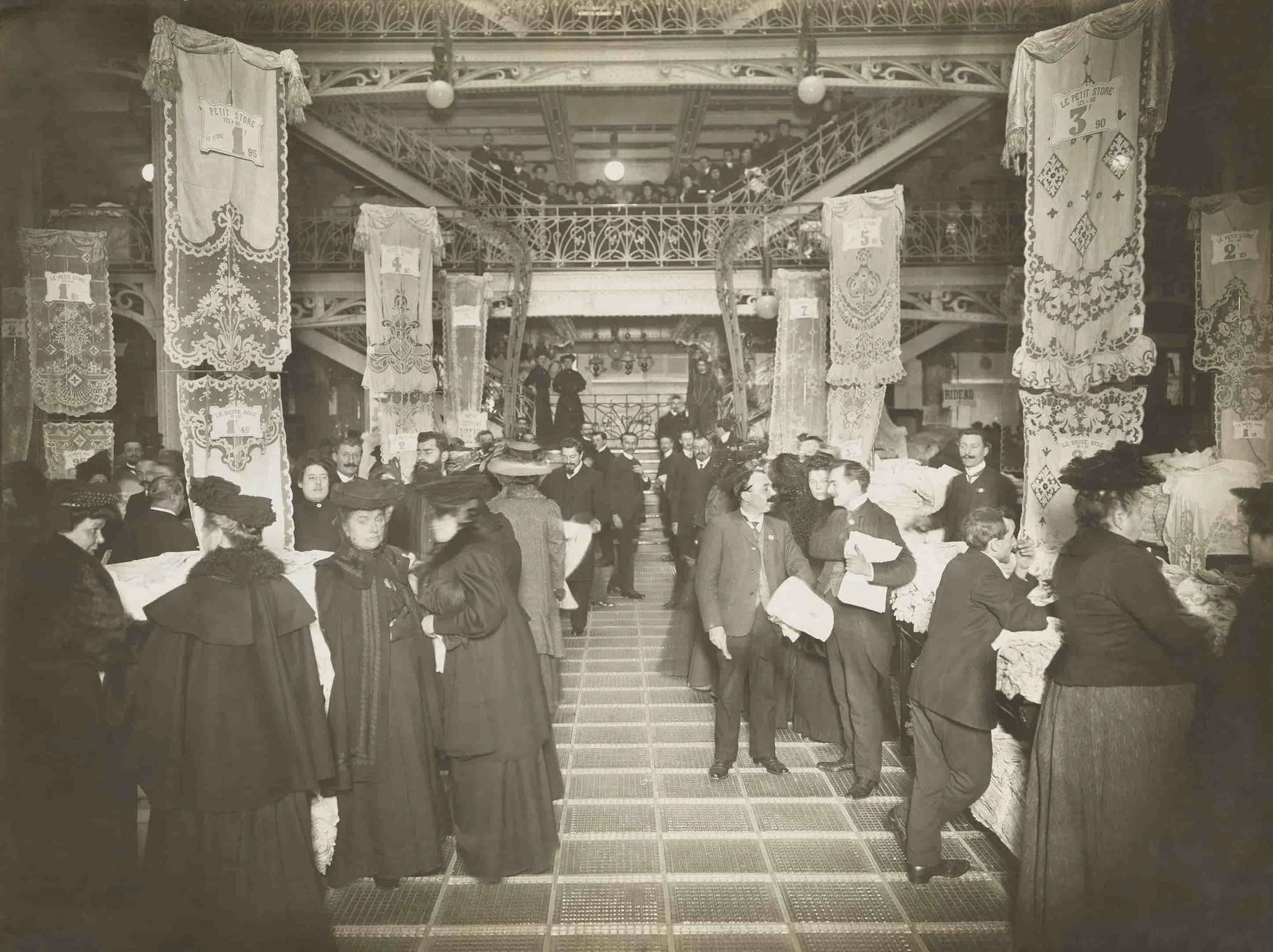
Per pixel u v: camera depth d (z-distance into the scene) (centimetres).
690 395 1581
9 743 298
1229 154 515
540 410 1536
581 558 805
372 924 335
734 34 1075
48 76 339
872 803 442
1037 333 488
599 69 1088
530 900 352
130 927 288
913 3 1039
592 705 604
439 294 1329
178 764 288
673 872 375
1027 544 395
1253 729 260
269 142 512
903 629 505
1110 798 280
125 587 389
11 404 351
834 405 958
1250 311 538
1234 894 260
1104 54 459
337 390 1723
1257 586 262
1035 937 300
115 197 1213
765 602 470
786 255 1366
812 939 325
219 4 912
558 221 1405
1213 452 581
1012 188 1553
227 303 498
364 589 350
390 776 349
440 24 1034
